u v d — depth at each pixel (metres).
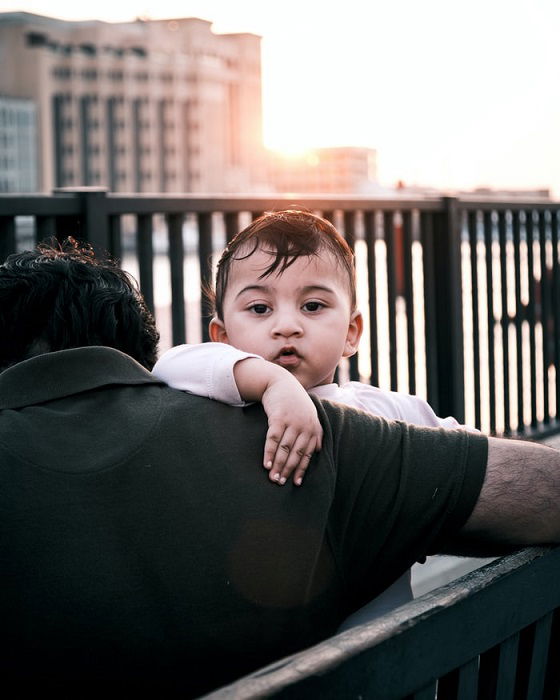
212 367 1.43
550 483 1.44
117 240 3.36
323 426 1.37
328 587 1.35
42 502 1.24
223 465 1.30
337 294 1.69
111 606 1.23
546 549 1.44
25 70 131.38
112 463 1.26
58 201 3.14
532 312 5.30
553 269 5.57
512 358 6.93
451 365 4.79
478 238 4.96
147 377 1.39
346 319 1.72
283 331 1.64
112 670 1.24
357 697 1.06
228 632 1.27
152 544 1.25
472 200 4.87
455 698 1.26
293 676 0.99
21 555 1.23
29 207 3.04
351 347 1.88
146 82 135.88
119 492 1.25
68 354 1.37
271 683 0.98
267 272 1.66
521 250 5.30
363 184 151.75
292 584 1.30
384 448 1.39
